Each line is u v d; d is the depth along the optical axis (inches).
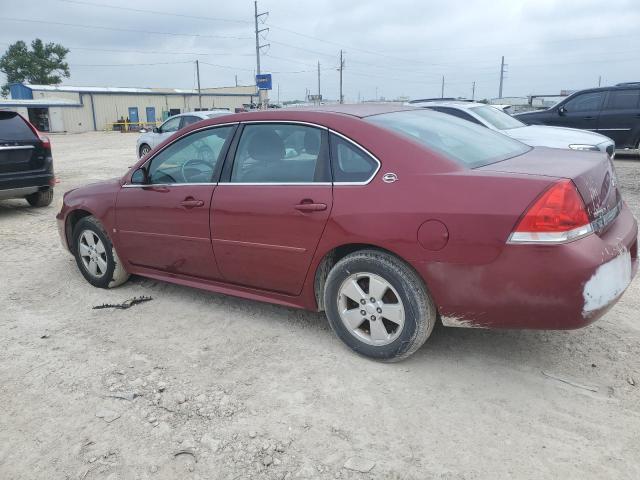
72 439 108.7
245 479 96.1
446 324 121.0
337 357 136.7
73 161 715.4
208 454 102.7
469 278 113.1
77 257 199.5
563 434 104.3
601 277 106.3
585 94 500.7
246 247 145.9
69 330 159.5
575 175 111.7
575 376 124.3
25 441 108.7
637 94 479.2
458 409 113.3
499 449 100.8
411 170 121.3
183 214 158.9
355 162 128.9
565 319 107.7
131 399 121.3
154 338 152.3
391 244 120.3
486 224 109.7
